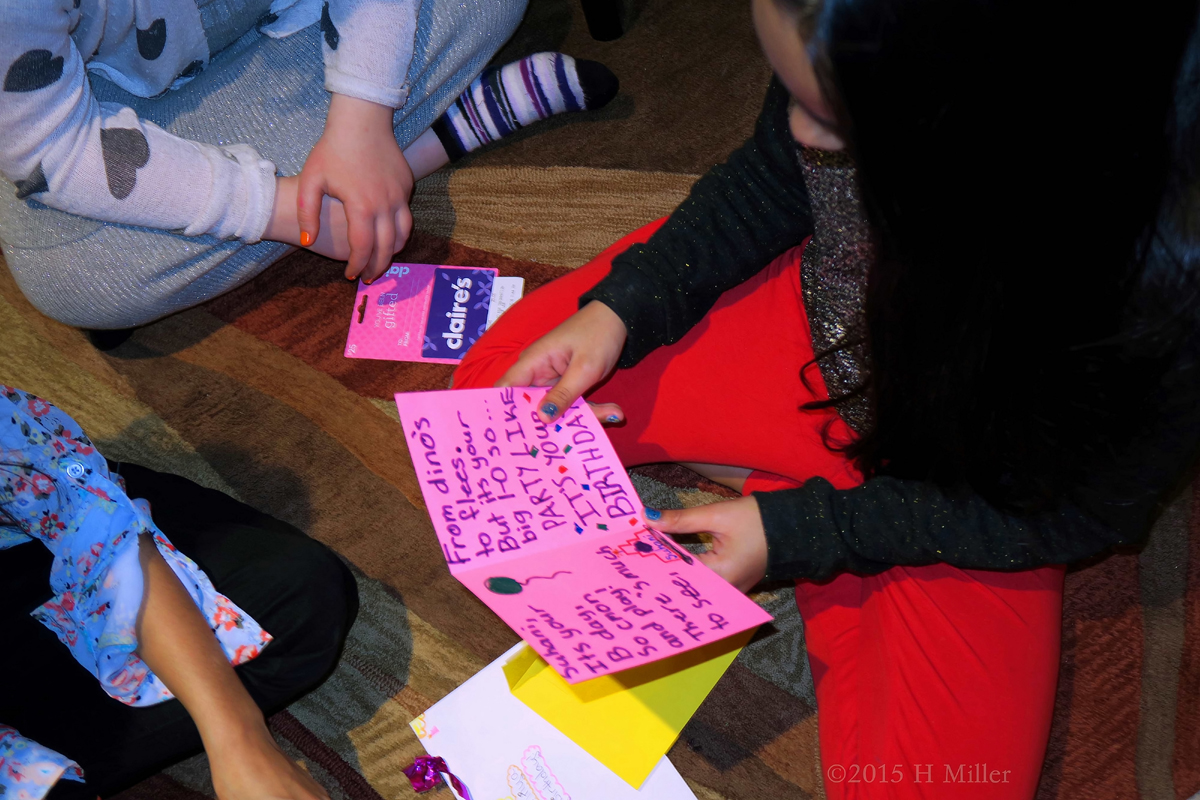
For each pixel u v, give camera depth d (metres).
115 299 1.43
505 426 0.97
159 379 1.59
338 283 1.63
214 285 1.50
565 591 0.85
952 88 0.60
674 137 1.71
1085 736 1.26
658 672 1.15
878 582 1.12
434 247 1.65
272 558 1.16
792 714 1.29
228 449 1.52
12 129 1.13
